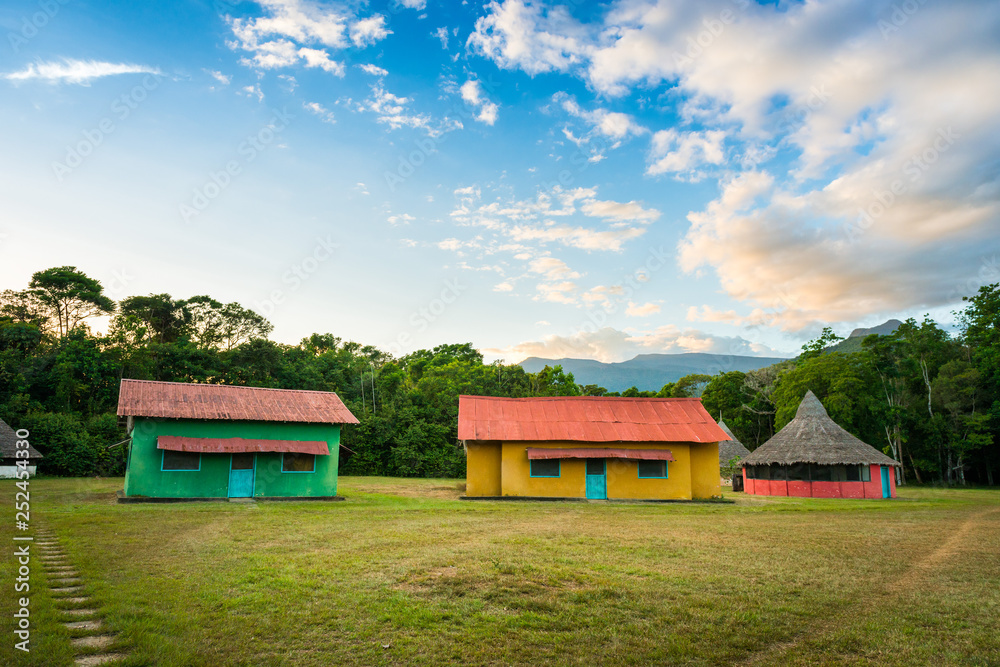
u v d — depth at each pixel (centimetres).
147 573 940
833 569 1055
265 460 2358
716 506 2381
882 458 3014
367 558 1098
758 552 1219
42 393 4228
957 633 721
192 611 747
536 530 1523
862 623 756
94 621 709
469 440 2706
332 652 633
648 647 666
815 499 2847
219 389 2523
